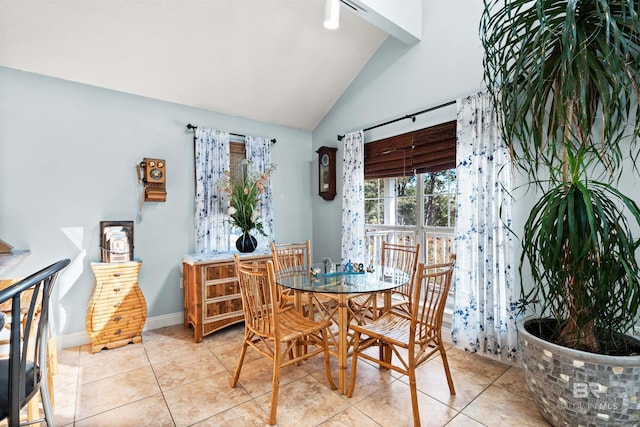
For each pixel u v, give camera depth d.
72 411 1.80
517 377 2.17
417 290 1.65
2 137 2.39
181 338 2.86
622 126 1.86
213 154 3.35
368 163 3.47
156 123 3.07
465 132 2.51
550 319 1.91
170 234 3.15
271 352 1.88
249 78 3.12
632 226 1.83
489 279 2.35
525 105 1.70
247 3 2.46
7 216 2.41
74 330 2.67
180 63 2.76
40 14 2.14
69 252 2.64
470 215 2.48
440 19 2.78
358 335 1.98
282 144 3.98
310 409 1.82
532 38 1.88
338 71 3.43
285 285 2.08
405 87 3.07
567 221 1.52
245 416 1.76
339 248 3.85
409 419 1.73
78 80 2.66
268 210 3.75
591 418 1.46
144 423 1.70
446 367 1.93
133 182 2.94
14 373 0.98
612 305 1.51
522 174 2.26
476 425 1.68
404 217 3.25
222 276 2.93
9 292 0.90
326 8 2.18
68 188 2.64
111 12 2.25
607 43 1.33
